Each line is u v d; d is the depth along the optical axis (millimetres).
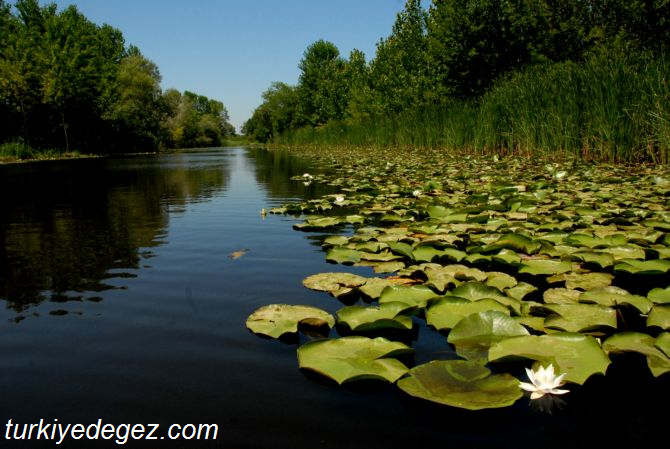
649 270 1981
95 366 1413
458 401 1128
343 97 28656
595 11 13602
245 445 1042
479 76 15078
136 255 2736
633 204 3590
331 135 26734
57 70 21609
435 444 1038
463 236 2811
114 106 27359
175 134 41125
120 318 1782
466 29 14812
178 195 5832
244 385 1293
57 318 1791
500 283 2008
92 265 2533
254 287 2123
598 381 1312
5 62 20500
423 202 4137
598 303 1755
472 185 5250
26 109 20516
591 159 7668
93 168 12289
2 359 1468
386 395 1247
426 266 2244
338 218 3539
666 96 6539
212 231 3408
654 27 10898
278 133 45312
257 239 3098
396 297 1855
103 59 28250
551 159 8109
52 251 2873
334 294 1971
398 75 19219
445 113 13727
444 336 1604
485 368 1304
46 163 15383
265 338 1591
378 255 2498
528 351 1374
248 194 5801
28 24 27031
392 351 1374
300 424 1114
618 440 1052
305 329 1670
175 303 1936
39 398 1247
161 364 1419
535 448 1023
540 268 2160
